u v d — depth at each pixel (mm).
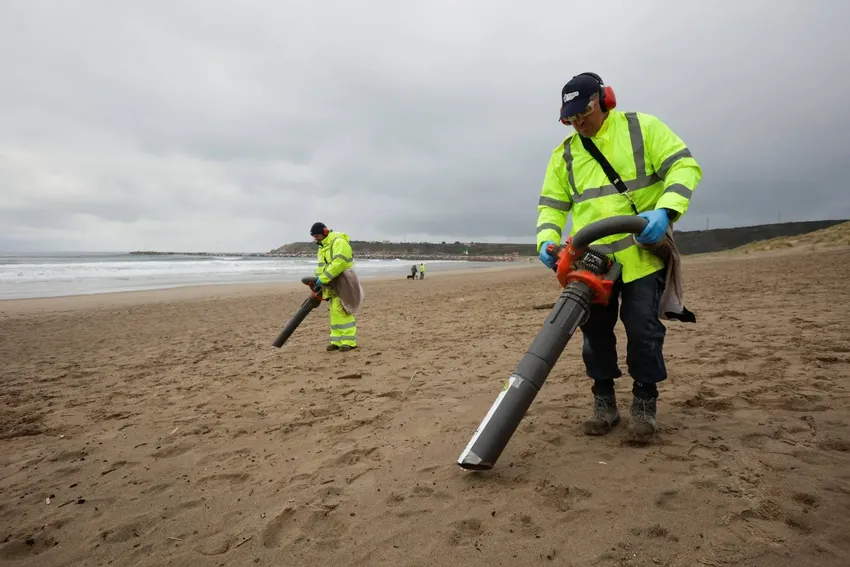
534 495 2318
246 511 2447
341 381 5160
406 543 2041
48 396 5359
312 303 6844
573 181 2895
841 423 2822
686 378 4059
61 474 3104
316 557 2004
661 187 2715
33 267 45281
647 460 2561
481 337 7242
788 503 2020
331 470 2867
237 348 8148
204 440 3578
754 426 2895
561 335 2424
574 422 3273
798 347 4773
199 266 57625
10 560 2174
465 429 3367
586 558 1815
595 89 2637
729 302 8617
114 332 11055
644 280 2678
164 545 2193
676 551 1794
